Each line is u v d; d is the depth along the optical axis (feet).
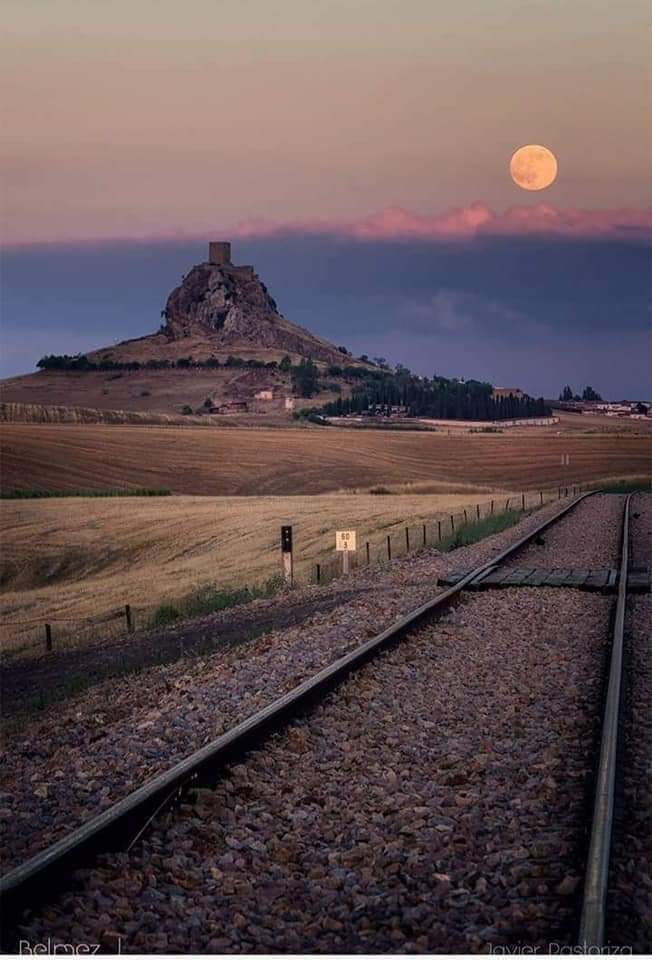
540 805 29.40
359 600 75.72
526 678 47.19
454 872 24.93
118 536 236.63
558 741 35.99
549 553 108.27
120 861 24.95
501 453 578.66
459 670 48.91
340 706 40.93
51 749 39.55
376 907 23.18
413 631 57.98
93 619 130.62
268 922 22.66
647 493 284.61
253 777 32.09
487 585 79.25
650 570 88.63
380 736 37.17
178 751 35.99
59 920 22.15
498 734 37.52
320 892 24.14
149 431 591.37
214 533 225.97
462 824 28.09
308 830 28.22
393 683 45.39
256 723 35.19
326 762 34.14
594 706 41.06
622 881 23.93
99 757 35.76
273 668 50.11
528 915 22.30
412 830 27.63
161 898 23.63
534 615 66.08
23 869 22.52
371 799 30.48
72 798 31.27
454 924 22.30
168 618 103.45
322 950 21.36
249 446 548.72
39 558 224.94
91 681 69.72
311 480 458.50
